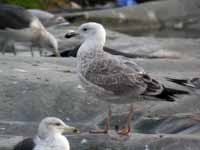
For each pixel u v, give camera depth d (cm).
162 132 1138
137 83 1045
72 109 1202
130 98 1057
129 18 2673
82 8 2912
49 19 2134
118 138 1040
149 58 1711
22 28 1841
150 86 1048
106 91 1055
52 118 940
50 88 1239
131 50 1880
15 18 1841
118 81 1046
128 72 1050
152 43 1958
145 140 1028
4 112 1179
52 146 923
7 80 1256
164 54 1845
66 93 1230
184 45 1964
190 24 2797
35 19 1867
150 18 2736
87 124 1169
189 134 1095
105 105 1212
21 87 1235
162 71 1512
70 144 1029
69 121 1178
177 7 2842
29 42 1864
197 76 1424
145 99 1056
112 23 2623
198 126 1130
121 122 1170
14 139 1045
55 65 1458
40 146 925
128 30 2645
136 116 1184
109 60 1058
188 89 1248
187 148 1005
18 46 1911
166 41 2012
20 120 1169
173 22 2784
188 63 1609
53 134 930
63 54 1759
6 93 1216
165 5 2822
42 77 1295
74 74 1355
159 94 1047
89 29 1074
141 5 2773
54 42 1861
